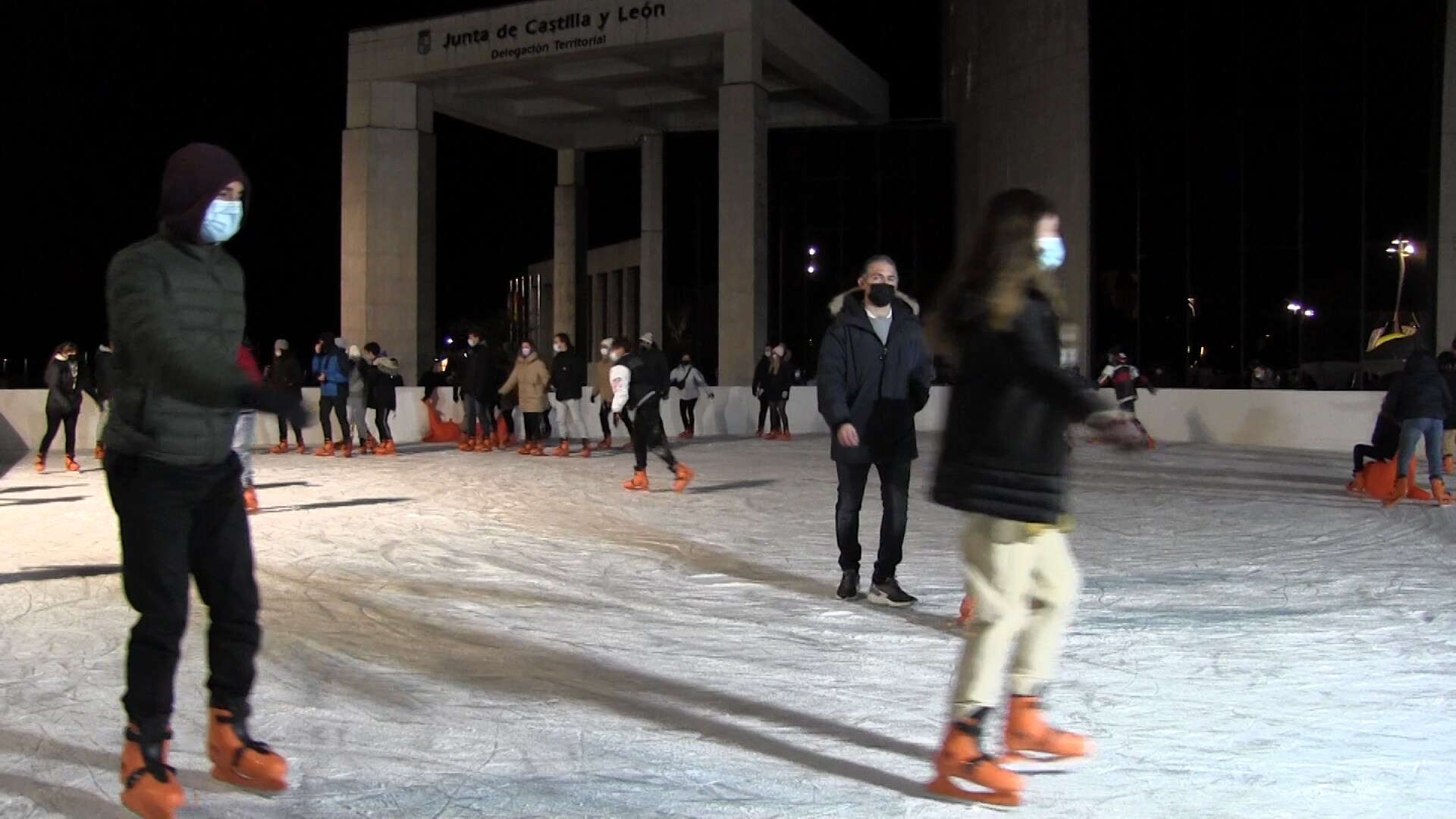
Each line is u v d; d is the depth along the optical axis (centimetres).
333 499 1266
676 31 3066
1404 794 386
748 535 1004
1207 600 720
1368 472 1302
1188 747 437
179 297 338
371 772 408
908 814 370
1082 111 2953
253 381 331
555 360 1942
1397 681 532
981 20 3378
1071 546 939
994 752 432
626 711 484
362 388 1900
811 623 655
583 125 4225
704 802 380
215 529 364
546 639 615
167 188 341
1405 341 2458
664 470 1627
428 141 3516
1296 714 481
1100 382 2244
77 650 582
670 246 3997
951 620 665
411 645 598
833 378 680
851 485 704
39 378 6169
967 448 375
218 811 370
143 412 336
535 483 1448
